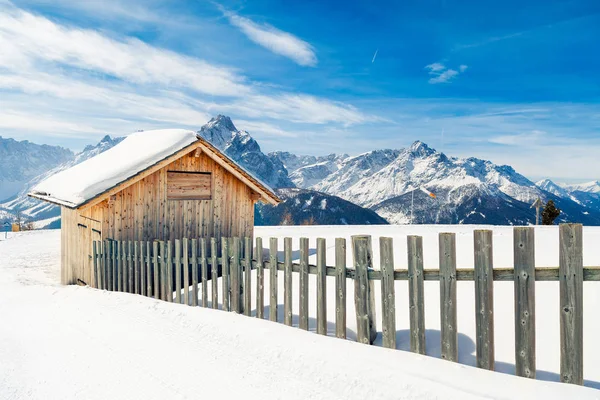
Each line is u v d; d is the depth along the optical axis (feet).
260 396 13.66
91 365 17.08
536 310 18.29
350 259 36.27
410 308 15.92
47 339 20.89
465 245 36.27
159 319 22.67
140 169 37.06
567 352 13.05
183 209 40.91
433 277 15.42
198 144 40.47
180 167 40.73
